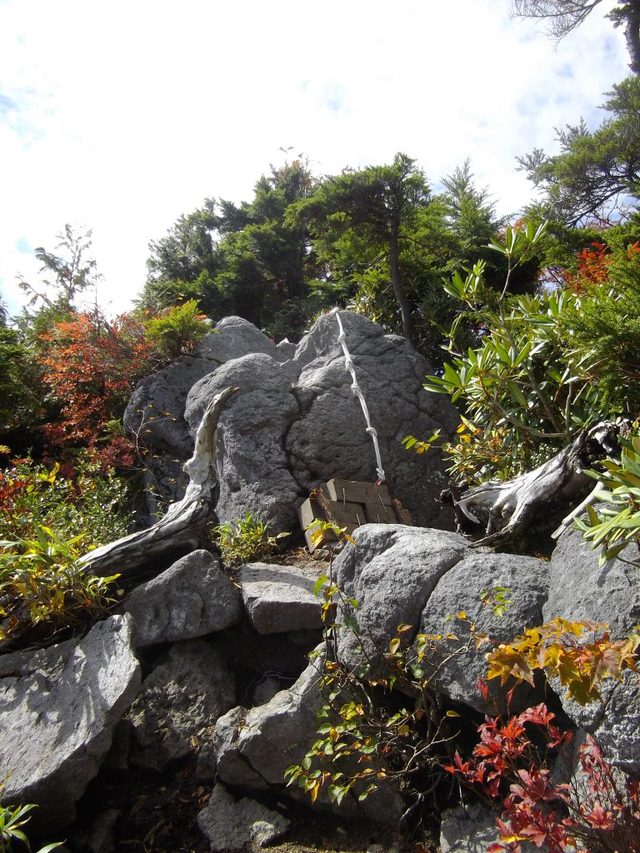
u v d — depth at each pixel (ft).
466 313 17.80
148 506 24.43
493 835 9.73
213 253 59.36
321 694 12.05
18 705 12.90
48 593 14.29
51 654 13.82
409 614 11.39
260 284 51.31
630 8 29.48
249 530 18.06
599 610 8.99
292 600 14.19
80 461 25.02
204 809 11.87
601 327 11.14
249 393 20.84
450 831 10.22
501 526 13.83
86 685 12.61
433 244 28.60
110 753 12.87
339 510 17.99
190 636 14.35
